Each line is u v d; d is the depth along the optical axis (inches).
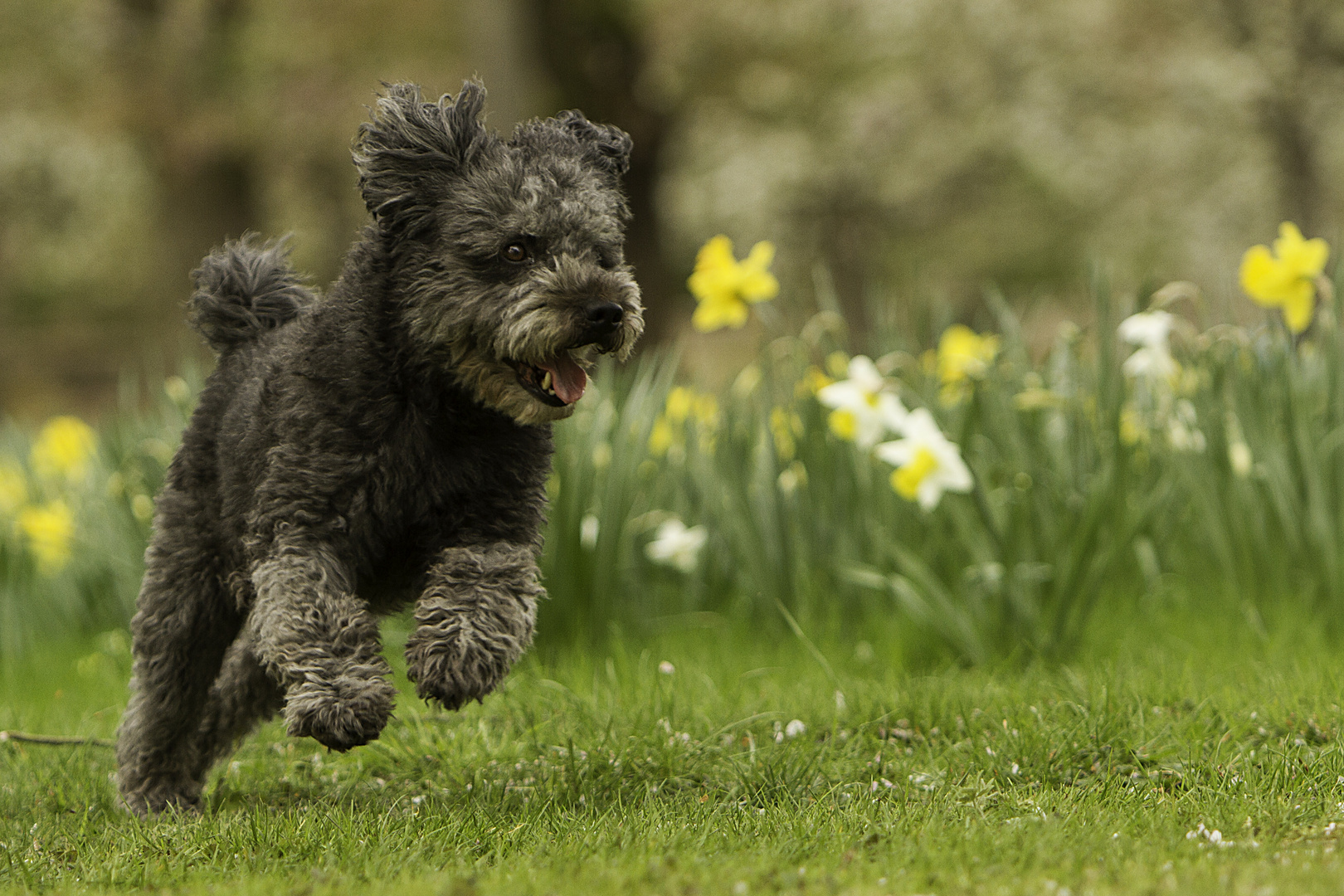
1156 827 227.0
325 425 255.0
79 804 290.8
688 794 266.5
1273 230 1589.6
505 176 271.7
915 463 398.6
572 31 1153.4
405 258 267.4
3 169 1903.3
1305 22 1413.6
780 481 439.8
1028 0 1387.8
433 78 1174.3
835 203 1598.2
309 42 1195.3
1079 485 419.8
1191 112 1486.2
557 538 429.7
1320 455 410.0
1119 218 1621.6
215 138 1214.9
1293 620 395.9
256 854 231.6
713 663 402.0
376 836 234.7
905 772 271.4
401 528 263.1
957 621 393.4
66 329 2225.6
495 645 243.8
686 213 1550.2
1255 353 433.4
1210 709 301.4
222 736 304.8
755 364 487.8
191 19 1248.2
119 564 499.5
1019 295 1690.5
